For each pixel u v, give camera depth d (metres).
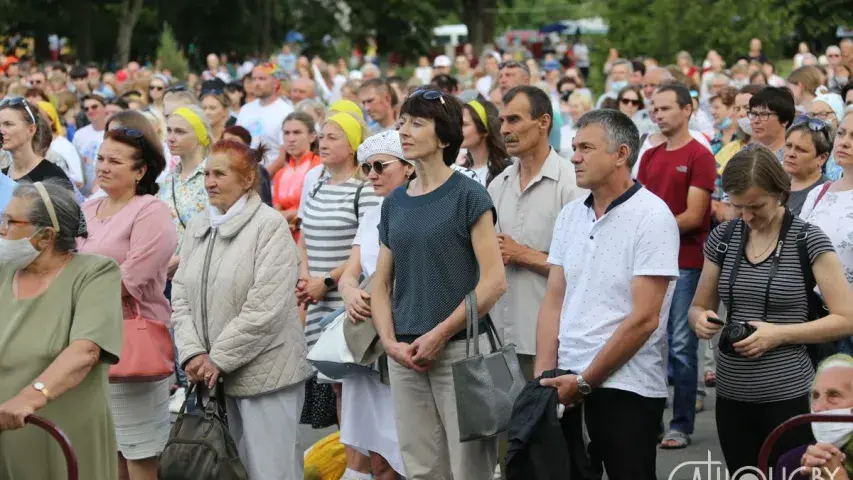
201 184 12.98
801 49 49.12
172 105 16.97
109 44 76.69
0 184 10.92
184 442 9.70
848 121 10.05
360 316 10.05
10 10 73.56
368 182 11.62
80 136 20.61
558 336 9.09
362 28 81.50
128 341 10.21
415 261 9.11
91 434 8.31
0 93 33.72
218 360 9.95
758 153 8.70
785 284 8.65
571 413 8.92
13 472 8.23
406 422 9.34
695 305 9.11
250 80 21.14
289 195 15.40
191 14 77.69
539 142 10.75
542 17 105.06
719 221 15.05
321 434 13.89
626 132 8.73
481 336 9.14
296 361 10.34
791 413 8.62
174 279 10.52
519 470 8.68
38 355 8.13
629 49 49.88
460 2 86.19
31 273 8.30
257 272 10.09
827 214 10.13
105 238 10.38
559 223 9.24
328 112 13.55
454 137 9.11
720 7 47.16
